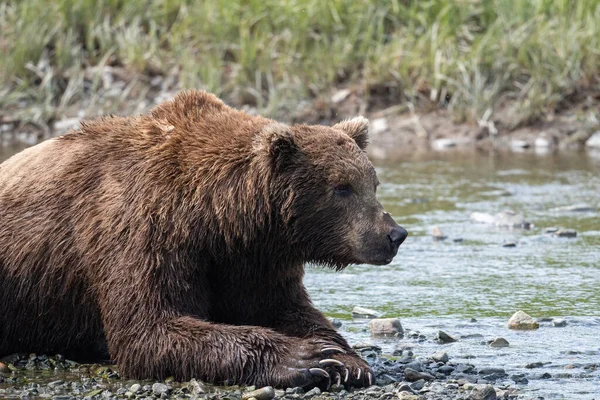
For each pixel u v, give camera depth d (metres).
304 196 10.62
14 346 11.49
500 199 20.69
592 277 14.88
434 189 21.62
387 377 10.55
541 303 13.59
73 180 11.10
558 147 26.34
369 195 10.73
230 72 29.02
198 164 10.73
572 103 27.70
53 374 10.89
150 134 11.10
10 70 28.67
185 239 10.55
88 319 11.16
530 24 28.75
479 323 12.70
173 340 10.29
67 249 10.95
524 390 10.13
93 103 27.77
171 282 10.51
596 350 11.56
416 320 12.87
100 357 11.58
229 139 10.85
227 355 10.16
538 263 15.76
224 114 11.27
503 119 27.34
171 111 11.35
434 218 19.14
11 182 11.44
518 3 29.56
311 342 10.32
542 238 17.48
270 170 10.55
